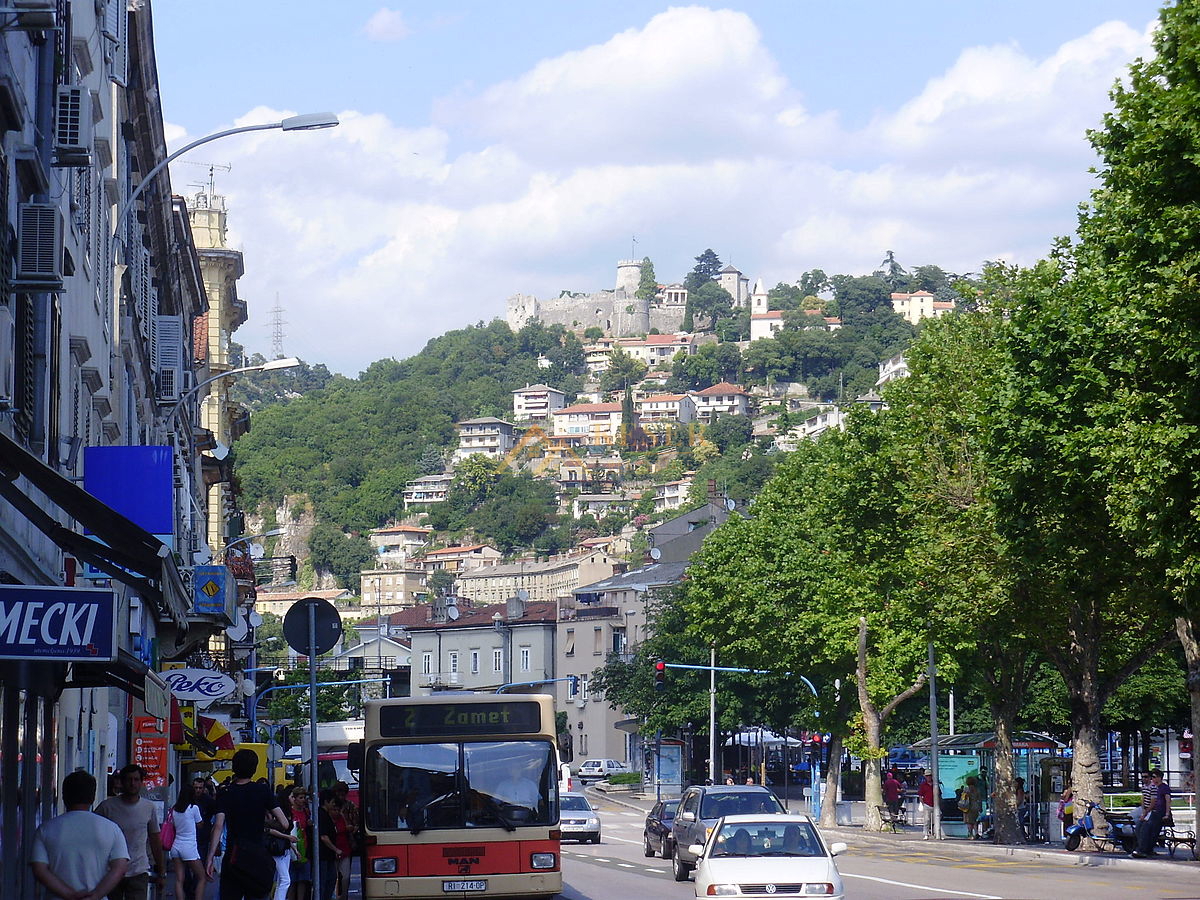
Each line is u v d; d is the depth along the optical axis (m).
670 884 33.75
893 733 82.19
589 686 119.12
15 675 14.34
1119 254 27.34
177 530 39.69
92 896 12.79
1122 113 27.69
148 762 32.16
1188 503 24.75
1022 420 31.70
